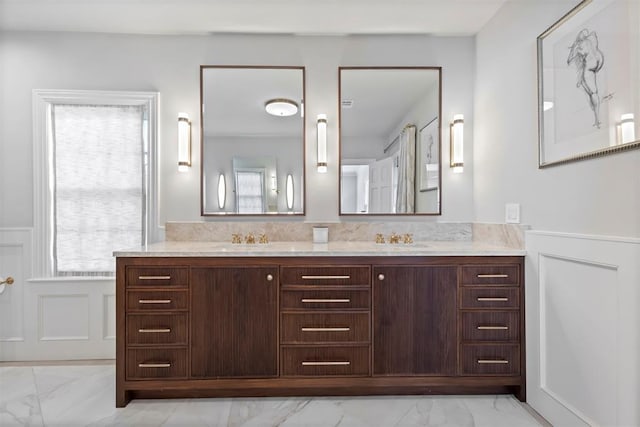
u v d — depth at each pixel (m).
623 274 1.36
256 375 1.98
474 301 1.99
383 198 2.63
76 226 2.59
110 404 1.96
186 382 1.96
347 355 1.99
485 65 2.46
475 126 2.61
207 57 2.59
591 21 1.50
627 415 1.35
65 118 2.58
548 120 1.79
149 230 2.57
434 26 2.50
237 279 1.98
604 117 1.44
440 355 1.99
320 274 1.99
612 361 1.43
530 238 1.94
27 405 1.96
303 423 1.79
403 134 2.63
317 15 2.35
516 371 1.99
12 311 2.51
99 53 2.55
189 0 2.18
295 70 2.61
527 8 1.97
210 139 2.59
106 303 2.55
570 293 1.67
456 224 2.62
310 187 2.62
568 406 1.67
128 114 2.61
